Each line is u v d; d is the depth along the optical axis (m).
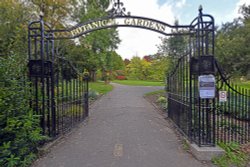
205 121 5.87
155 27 6.77
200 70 5.40
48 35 6.72
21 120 4.52
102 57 24.97
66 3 21.75
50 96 6.28
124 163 4.83
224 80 6.34
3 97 4.23
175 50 18.39
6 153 4.08
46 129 6.30
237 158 5.08
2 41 10.58
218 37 16.66
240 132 6.98
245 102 7.21
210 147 5.28
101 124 8.80
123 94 20.53
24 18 16.84
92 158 5.12
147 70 44.34
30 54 6.05
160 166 4.68
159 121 9.39
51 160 4.99
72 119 8.16
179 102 7.59
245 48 14.02
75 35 6.88
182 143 6.24
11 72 4.78
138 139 6.68
